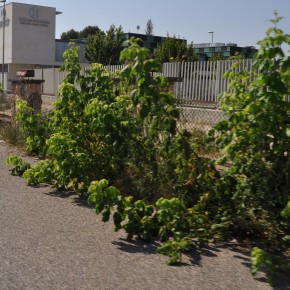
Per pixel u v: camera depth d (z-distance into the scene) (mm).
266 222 4977
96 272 4332
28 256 4688
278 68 4812
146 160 6414
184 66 18594
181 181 5820
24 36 46219
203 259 4668
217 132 6016
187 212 5211
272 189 4941
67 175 6914
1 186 7598
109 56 36625
